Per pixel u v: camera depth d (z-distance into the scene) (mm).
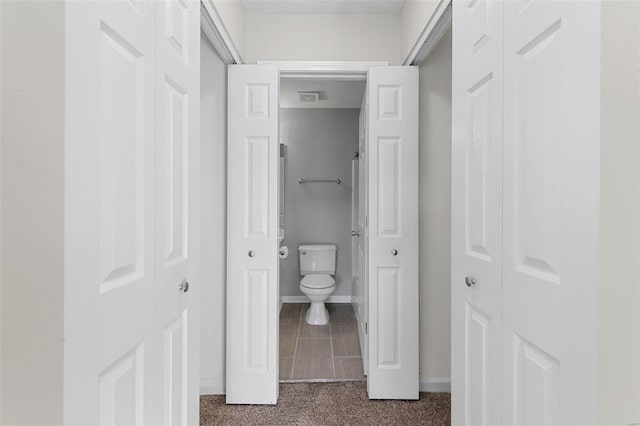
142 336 914
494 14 1083
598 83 680
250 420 2117
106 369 767
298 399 2354
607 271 662
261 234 2318
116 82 799
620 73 633
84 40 686
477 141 1205
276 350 2311
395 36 2518
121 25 812
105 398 765
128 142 850
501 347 1052
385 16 2518
